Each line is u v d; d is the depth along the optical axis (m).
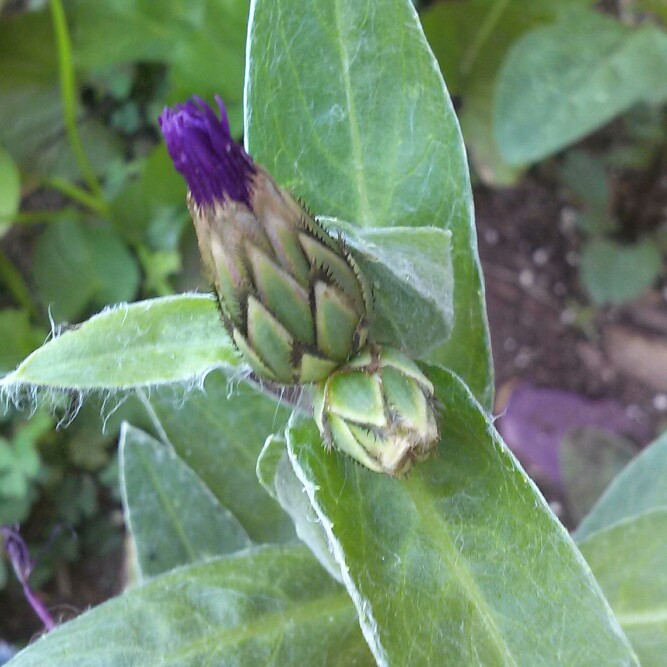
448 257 0.11
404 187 0.12
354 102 0.12
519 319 0.27
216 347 0.11
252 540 0.15
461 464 0.11
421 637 0.10
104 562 0.25
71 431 0.24
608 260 0.26
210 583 0.12
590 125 0.21
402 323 0.11
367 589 0.10
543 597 0.10
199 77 0.23
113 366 0.11
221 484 0.15
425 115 0.12
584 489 0.22
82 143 0.28
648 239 0.26
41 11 0.25
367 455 0.10
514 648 0.10
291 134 0.12
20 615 0.25
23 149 0.27
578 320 0.26
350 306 0.10
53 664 0.11
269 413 0.15
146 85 0.27
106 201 0.26
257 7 0.11
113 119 0.28
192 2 0.25
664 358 0.26
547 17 0.23
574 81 0.21
